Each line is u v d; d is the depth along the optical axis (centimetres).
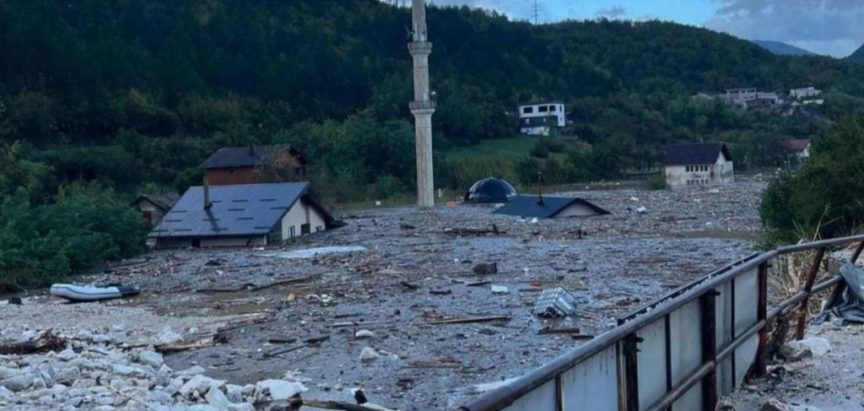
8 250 3016
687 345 629
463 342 1659
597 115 12250
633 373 500
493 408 338
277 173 6594
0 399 1135
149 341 1773
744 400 733
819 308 1225
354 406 988
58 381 1283
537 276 2616
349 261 3209
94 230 3616
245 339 1794
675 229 4094
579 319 1862
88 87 9081
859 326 1048
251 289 2630
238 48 12106
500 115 11638
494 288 2331
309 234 4541
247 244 4078
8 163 5822
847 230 2603
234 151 6775
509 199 6531
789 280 1420
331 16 14112
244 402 1195
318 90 11481
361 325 1881
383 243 3912
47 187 6203
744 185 7375
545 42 15850
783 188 2792
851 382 800
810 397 754
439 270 2839
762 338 802
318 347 1670
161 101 9806
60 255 3108
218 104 9919
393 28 14175
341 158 8438
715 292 654
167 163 7988
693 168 8069
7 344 1675
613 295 2178
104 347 1717
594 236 3897
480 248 3522
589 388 452
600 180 8938
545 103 11969
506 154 10300
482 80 13138
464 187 8362
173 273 3156
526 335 1712
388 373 1424
